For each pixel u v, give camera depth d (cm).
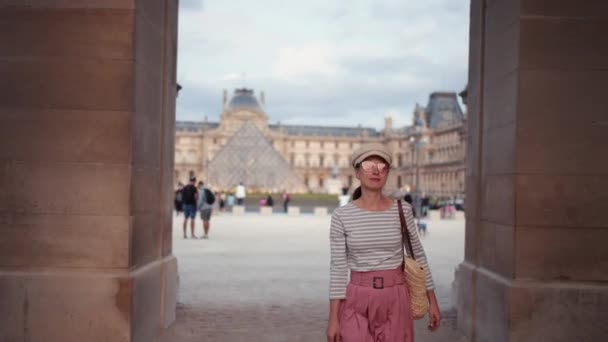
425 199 5019
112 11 724
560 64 715
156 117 843
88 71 725
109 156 723
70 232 723
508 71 756
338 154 19012
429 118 15188
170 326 938
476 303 862
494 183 808
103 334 713
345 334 487
